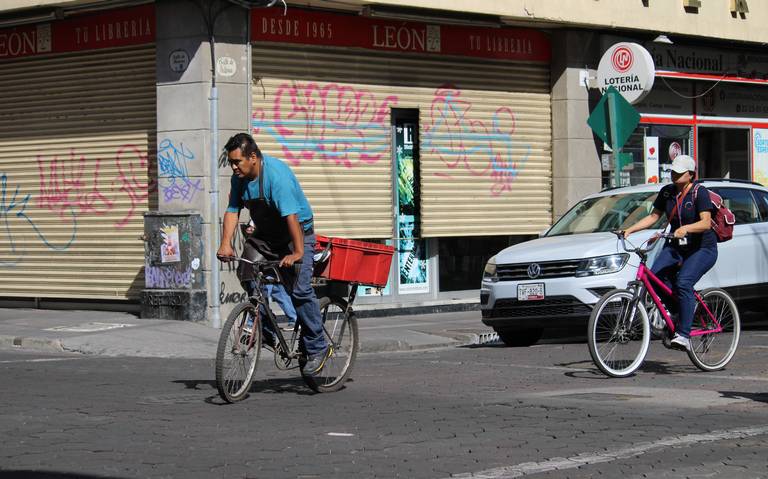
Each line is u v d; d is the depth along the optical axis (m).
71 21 19.83
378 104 20.34
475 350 15.92
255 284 10.42
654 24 23.98
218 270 18.09
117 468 7.43
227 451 8.02
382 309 20.53
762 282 16.73
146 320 18.22
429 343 16.86
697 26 25.03
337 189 19.81
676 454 7.90
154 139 19.00
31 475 7.20
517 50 22.38
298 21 19.27
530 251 15.41
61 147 20.09
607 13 22.88
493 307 15.53
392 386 11.66
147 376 12.53
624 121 19.02
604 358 12.08
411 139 21.03
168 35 18.41
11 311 20.14
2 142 20.80
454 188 21.44
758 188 17.44
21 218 20.62
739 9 25.89
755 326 18.72
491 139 22.00
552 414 9.61
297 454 7.93
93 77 19.67
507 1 21.14
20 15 19.97
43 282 20.41
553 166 22.97
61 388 11.34
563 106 22.80
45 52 20.19
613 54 21.44
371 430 8.89
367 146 20.23
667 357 13.92
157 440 8.44
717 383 11.62
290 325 10.90
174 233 18.19
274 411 9.87
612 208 16.58
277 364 10.85
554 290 14.92
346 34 19.88
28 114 20.48
